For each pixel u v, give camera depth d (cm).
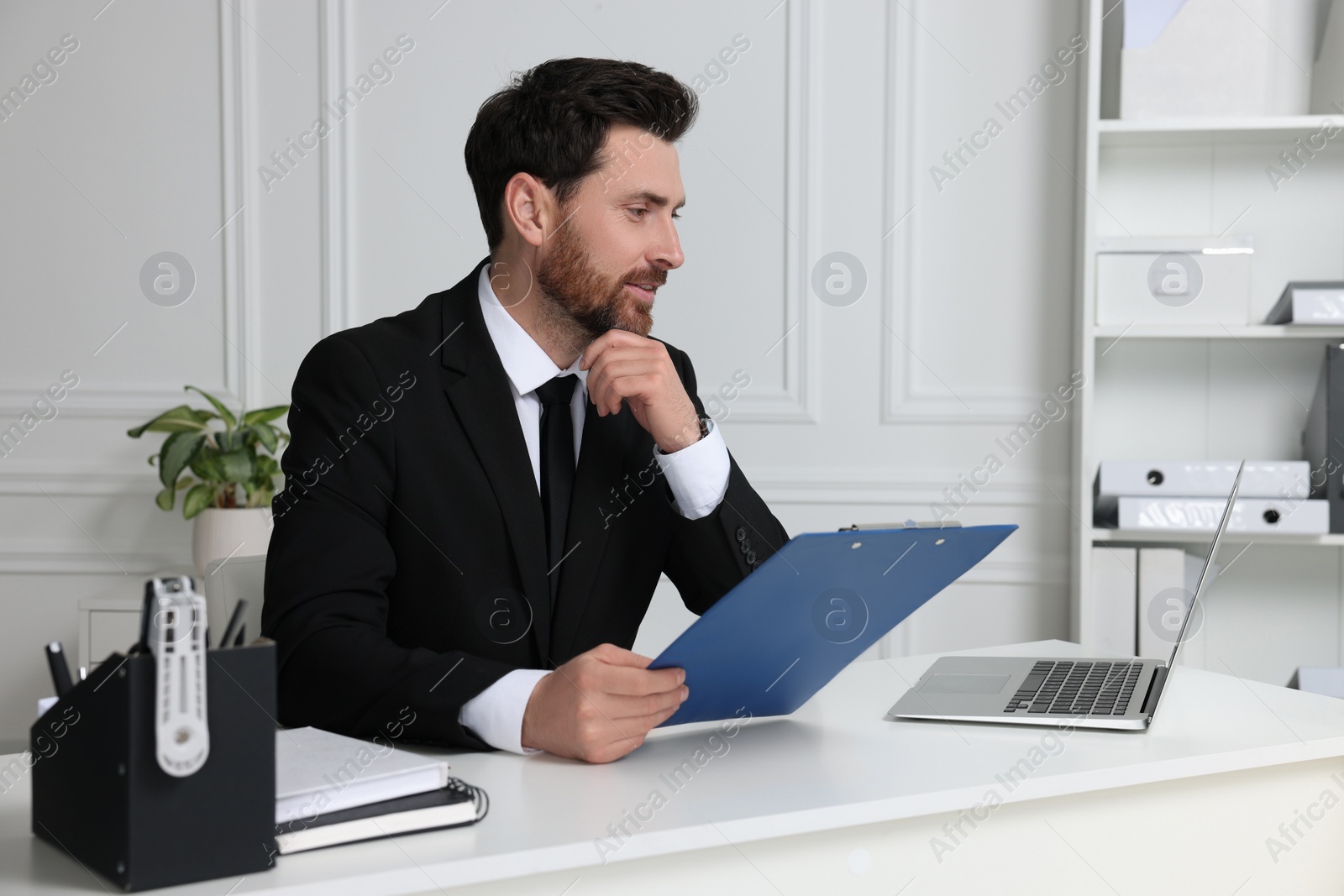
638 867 75
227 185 273
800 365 273
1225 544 257
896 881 84
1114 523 253
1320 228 255
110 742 64
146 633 64
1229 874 97
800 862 80
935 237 271
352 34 272
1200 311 240
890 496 272
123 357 276
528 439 135
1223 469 230
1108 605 242
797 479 274
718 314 274
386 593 129
